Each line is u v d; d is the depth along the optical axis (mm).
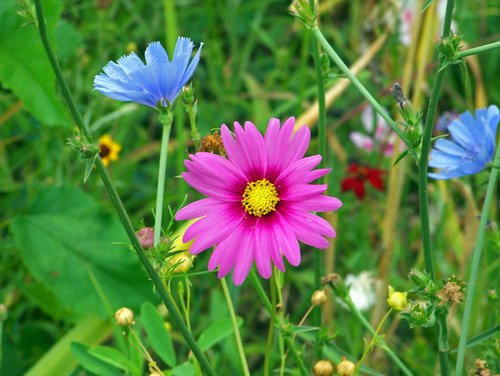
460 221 573
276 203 248
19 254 492
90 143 231
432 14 443
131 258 447
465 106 653
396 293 297
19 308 496
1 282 520
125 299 439
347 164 633
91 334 429
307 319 554
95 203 467
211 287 542
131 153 624
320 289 326
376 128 585
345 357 302
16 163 568
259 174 251
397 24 550
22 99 440
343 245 586
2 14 422
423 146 249
